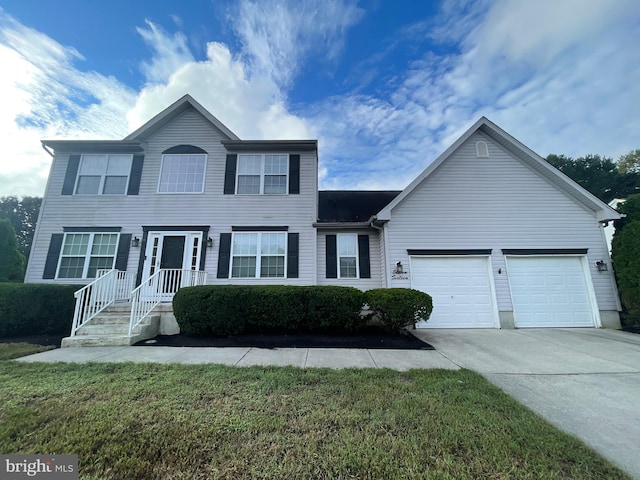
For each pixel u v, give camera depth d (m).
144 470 2.00
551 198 9.43
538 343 6.42
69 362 4.70
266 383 3.67
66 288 7.89
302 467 2.01
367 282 9.79
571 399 3.41
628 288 8.16
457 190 9.52
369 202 12.66
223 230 9.90
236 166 10.40
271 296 7.11
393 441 2.35
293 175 10.36
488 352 5.59
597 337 7.08
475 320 8.63
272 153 10.55
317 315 7.05
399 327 7.11
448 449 2.26
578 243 9.08
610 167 19.56
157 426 2.56
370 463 2.06
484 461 2.13
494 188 9.53
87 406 2.96
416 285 8.91
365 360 4.95
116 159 10.38
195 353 5.39
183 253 9.68
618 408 3.18
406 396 3.29
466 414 2.86
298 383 3.70
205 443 2.29
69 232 9.68
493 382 3.95
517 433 2.53
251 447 2.25
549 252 9.01
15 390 3.40
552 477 1.99
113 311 7.52
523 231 9.23
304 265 9.70
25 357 5.08
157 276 8.68
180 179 10.27
